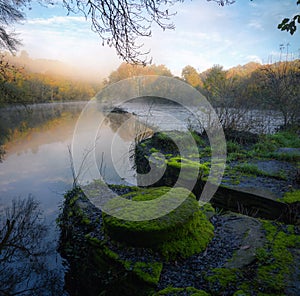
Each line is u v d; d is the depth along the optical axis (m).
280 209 2.43
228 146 4.78
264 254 1.73
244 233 2.09
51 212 3.69
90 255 2.16
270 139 5.02
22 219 3.46
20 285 2.40
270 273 1.56
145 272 1.68
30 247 2.89
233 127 5.47
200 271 1.67
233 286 1.48
